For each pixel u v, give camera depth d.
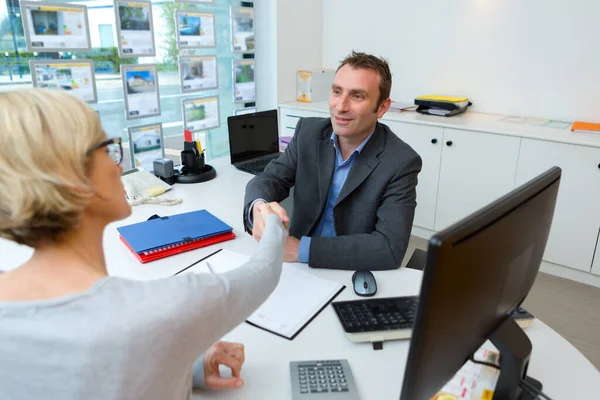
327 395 0.87
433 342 0.63
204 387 0.89
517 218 0.72
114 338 0.52
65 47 2.23
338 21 3.63
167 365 0.56
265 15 3.29
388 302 1.14
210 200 1.92
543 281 2.72
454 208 2.98
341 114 1.53
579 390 0.90
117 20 2.40
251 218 1.56
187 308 0.57
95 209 0.61
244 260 1.38
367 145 1.60
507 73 3.03
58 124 0.54
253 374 0.94
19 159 0.52
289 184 1.85
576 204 2.56
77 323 0.52
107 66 2.44
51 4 2.12
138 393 0.55
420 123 2.94
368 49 3.55
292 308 1.15
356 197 1.58
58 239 0.58
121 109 2.59
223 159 2.58
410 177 1.52
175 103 2.88
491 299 0.73
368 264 1.37
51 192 0.53
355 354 1.00
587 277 2.69
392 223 1.45
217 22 3.02
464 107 3.13
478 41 3.08
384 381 0.92
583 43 2.73
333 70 3.68
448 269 0.58
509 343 0.80
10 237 0.57
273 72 3.39
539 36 2.86
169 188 2.00
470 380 0.92
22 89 0.57
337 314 1.09
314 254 1.36
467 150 2.81
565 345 1.04
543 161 2.58
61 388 0.53
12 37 2.08
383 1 3.38
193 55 2.88
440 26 3.19
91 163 0.58
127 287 0.57
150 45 2.60
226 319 0.63
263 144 2.55
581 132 2.60
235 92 3.27
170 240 1.44
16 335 0.52
